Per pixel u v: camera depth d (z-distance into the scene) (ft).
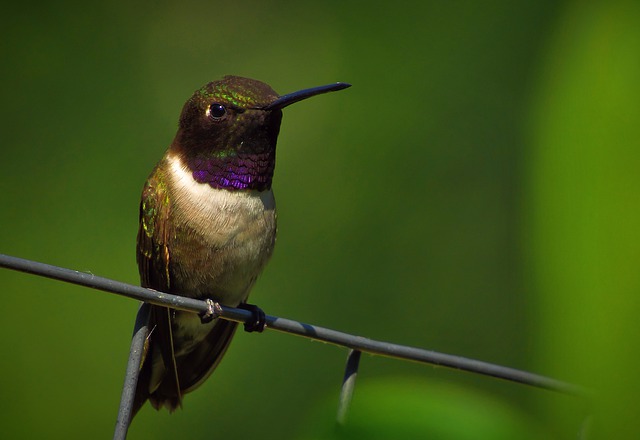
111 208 40.06
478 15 41.47
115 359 36.37
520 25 40.57
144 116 42.60
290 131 42.16
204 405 36.11
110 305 37.09
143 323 14.43
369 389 5.62
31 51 41.88
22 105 40.81
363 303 39.04
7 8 42.11
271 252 21.53
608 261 5.12
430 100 41.09
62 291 37.04
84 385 35.96
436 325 38.45
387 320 38.68
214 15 45.34
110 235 39.27
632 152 5.39
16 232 38.73
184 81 43.78
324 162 41.24
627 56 5.83
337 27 43.83
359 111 41.70
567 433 5.87
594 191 5.38
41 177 39.86
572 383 5.11
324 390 36.91
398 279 39.19
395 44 42.29
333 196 40.81
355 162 40.96
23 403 35.40
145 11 44.60
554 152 5.75
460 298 38.68
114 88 42.52
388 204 40.11
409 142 40.63
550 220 5.57
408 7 42.60
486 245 38.99
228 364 36.91
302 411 36.55
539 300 5.55
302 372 37.24
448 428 5.27
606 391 4.95
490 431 5.30
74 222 39.32
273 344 37.55
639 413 4.85
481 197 39.42
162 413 35.76
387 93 41.60
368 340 15.49
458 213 39.42
